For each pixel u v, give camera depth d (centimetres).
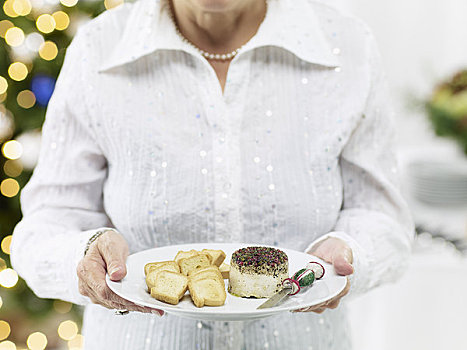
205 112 97
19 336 259
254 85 98
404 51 260
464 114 173
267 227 97
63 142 101
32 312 218
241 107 97
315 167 98
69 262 89
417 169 170
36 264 93
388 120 103
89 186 102
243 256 84
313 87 99
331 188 99
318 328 100
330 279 82
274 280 82
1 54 195
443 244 148
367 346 172
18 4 195
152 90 99
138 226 97
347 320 108
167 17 100
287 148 98
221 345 96
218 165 96
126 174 98
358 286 92
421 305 149
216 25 97
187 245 92
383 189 103
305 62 99
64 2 197
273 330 97
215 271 83
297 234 98
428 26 257
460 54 258
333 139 98
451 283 146
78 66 101
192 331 97
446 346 148
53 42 199
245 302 81
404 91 230
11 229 206
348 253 88
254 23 100
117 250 86
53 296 94
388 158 104
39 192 102
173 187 96
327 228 99
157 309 77
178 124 97
